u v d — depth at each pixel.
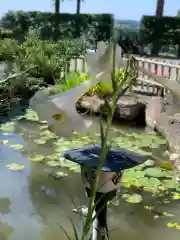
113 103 0.90
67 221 2.61
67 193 3.06
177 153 3.86
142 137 4.82
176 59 14.58
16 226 2.53
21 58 7.68
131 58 0.95
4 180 3.26
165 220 2.67
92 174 1.10
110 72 0.90
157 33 17.02
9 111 5.93
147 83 6.18
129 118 5.56
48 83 7.63
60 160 3.77
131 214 2.75
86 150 1.17
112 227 2.56
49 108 0.97
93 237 1.21
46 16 18.14
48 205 2.84
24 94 6.82
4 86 6.10
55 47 8.91
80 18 17.95
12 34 16.16
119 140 4.59
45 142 4.36
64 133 0.98
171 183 3.26
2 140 4.38
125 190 3.11
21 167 3.54
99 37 17.62
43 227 2.52
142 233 2.50
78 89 0.99
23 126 5.06
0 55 7.77
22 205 2.82
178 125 4.42
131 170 3.52
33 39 9.12
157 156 4.02
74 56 8.50
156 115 5.16
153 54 16.89
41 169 3.53
